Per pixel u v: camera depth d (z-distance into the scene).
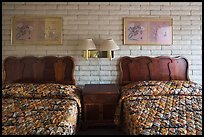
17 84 3.17
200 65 3.64
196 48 3.62
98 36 3.58
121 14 3.56
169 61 3.58
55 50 3.59
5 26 3.53
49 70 3.54
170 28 3.58
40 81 3.54
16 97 2.93
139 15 3.57
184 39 3.60
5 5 3.49
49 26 3.55
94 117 3.09
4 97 2.93
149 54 3.62
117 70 3.63
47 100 2.79
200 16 3.58
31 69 3.54
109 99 3.08
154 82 3.21
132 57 3.60
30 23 3.53
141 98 2.87
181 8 3.57
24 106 2.54
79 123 2.94
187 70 3.57
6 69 3.52
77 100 2.91
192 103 2.65
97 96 3.07
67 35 3.57
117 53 3.61
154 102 2.71
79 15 3.55
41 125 2.00
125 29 3.56
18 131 1.87
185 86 3.08
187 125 2.00
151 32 3.58
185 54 3.63
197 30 3.60
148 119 2.17
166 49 3.62
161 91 3.00
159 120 2.14
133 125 2.18
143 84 3.16
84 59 3.62
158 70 3.57
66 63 3.56
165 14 3.58
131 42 3.58
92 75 3.63
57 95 2.96
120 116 3.00
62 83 3.54
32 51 3.58
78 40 3.58
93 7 3.55
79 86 3.64
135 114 2.34
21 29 3.54
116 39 3.59
